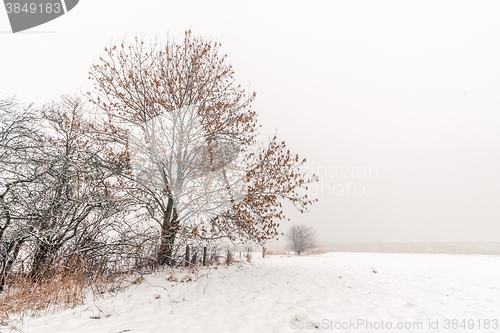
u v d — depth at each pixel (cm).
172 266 1116
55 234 730
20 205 682
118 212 899
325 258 2483
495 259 2216
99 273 836
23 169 729
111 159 1048
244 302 651
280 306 608
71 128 1072
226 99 1271
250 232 1179
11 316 501
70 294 622
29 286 606
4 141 739
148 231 1034
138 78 1130
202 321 499
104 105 1120
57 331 438
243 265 1395
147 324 483
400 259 2322
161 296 708
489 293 755
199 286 834
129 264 952
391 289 815
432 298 691
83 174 815
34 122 818
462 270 1341
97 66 1104
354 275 1131
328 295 725
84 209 819
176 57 1186
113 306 606
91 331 444
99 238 912
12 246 701
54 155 766
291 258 2398
